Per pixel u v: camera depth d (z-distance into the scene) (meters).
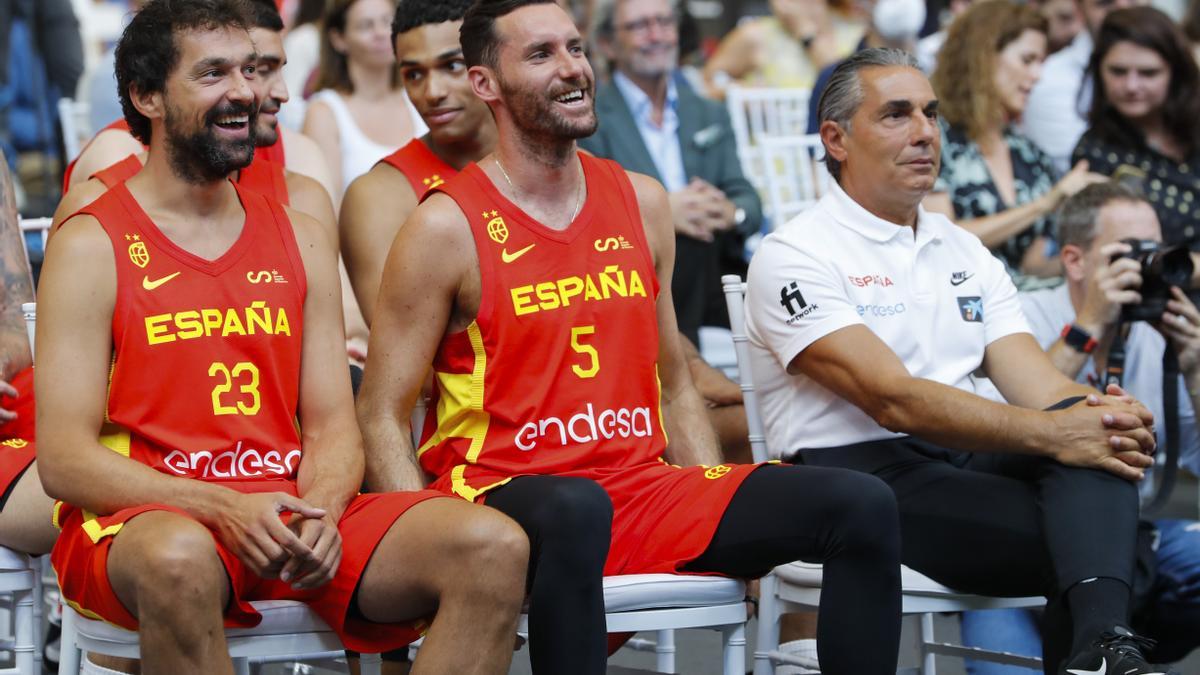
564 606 7.67
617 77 15.39
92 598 7.74
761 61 21.33
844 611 8.02
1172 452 10.70
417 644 9.69
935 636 12.88
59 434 7.86
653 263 9.02
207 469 8.07
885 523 8.05
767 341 9.67
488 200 8.59
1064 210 11.67
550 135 8.52
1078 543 8.59
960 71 14.39
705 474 8.59
